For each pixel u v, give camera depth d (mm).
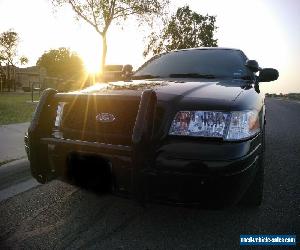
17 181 3277
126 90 2371
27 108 11672
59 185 3193
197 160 1879
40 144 2305
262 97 2951
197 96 2158
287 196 2938
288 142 5602
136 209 2613
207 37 28375
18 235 2207
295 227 2354
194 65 3344
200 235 2217
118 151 1934
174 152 1931
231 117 1993
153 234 2223
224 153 1892
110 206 2678
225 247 2072
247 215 2533
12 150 4348
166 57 3705
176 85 2504
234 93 2297
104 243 2100
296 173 3664
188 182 1880
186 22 28094
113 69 15664
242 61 3389
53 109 2400
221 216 2508
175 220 2432
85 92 2451
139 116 1893
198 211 2578
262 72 3357
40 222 2402
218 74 3137
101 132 2123
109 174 2027
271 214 2559
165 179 1904
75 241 2127
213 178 1857
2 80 46500
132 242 2113
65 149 2170
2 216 2502
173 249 2037
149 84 2600
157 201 1973
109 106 2121
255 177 2453
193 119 1993
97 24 19453
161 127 2012
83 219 2449
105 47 19578
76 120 2262
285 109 16656
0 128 6223
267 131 7027
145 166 1915
